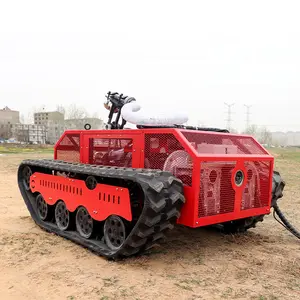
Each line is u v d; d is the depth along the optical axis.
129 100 5.80
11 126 69.19
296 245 5.20
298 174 15.52
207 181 4.22
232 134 4.97
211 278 3.91
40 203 6.20
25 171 6.66
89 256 4.52
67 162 5.68
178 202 3.99
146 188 3.83
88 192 4.86
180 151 4.27
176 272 4.05
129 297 3.42
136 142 4.75
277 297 3.50
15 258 4.42
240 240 5.37
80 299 3.39
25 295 3.48
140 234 3.93
